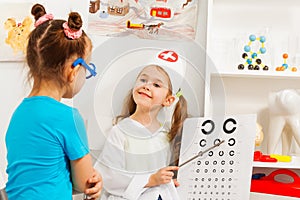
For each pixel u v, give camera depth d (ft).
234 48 5.31
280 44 5.41
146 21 5.35
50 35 3.93
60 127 3.89
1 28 5.40
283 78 5.22
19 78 5.40
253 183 4.77
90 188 3.97
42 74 3.97
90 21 5.40
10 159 4.02
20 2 5.38
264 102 5.41
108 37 5.34
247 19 5.46
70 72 3.89
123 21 5.38
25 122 3.94
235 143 4.45
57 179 3.94
